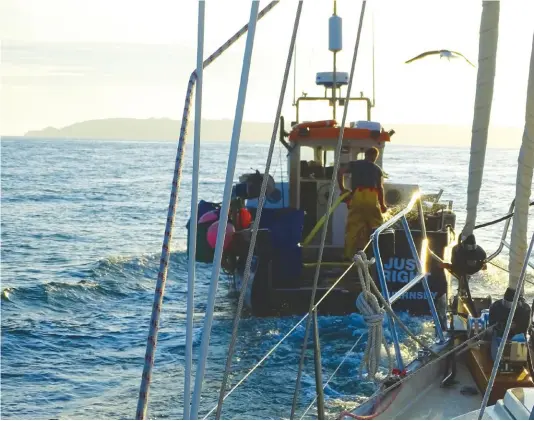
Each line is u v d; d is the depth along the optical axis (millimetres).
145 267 21578
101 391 10781
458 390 5559
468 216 5590
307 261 14703
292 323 13352
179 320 14852
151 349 2816
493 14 4688
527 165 4270
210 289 2770
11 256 26531
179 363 11914
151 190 58906
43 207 45625
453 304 7070
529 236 25469
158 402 10125
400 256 13578
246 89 2697
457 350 6094
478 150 5160
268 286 13594
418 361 5914
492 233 29859
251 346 12250
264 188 3039
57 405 10234
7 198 51344
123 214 41625
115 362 12305
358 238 12148
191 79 2873
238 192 15828
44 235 32562
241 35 3010
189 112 2920
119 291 18781
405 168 95188
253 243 3033
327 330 12828
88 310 16797
